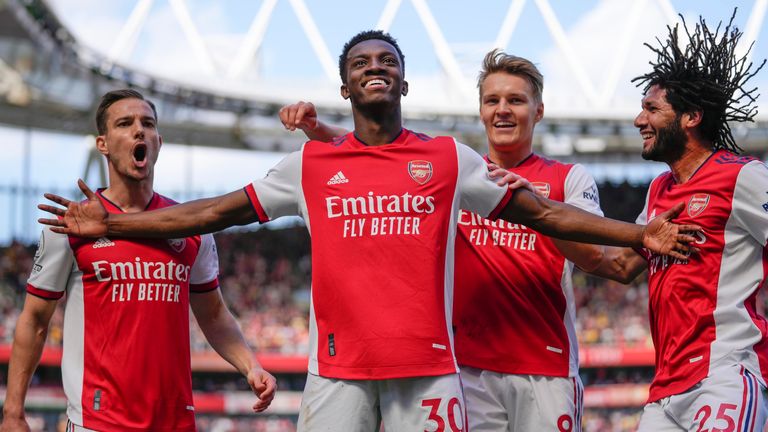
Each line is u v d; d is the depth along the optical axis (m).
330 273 4.48
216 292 5.63
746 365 4.79
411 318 4.40
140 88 25.77
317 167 4.58
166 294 5.17
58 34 21.50
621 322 27.48
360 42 4.74
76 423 5.10
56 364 24.41
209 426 25.50
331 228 4.51
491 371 5.52
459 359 5.52
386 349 4.38
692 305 4.91
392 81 4.60
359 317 4.41
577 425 5.58
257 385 5.42
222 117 29.08
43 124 27.45
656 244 4.72
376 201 4.47
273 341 26.59
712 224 4.89
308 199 4.58
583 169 5.69
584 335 26.88
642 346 25.94
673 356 4.97
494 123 5.66
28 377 5.23
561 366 5.55
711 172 4.97
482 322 5.53
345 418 4.46
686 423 4.93
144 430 5.07
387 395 4.47
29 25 19.86
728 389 4.70
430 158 4.55
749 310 4.91
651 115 5.18
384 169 4.52
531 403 5.51
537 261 5.54
